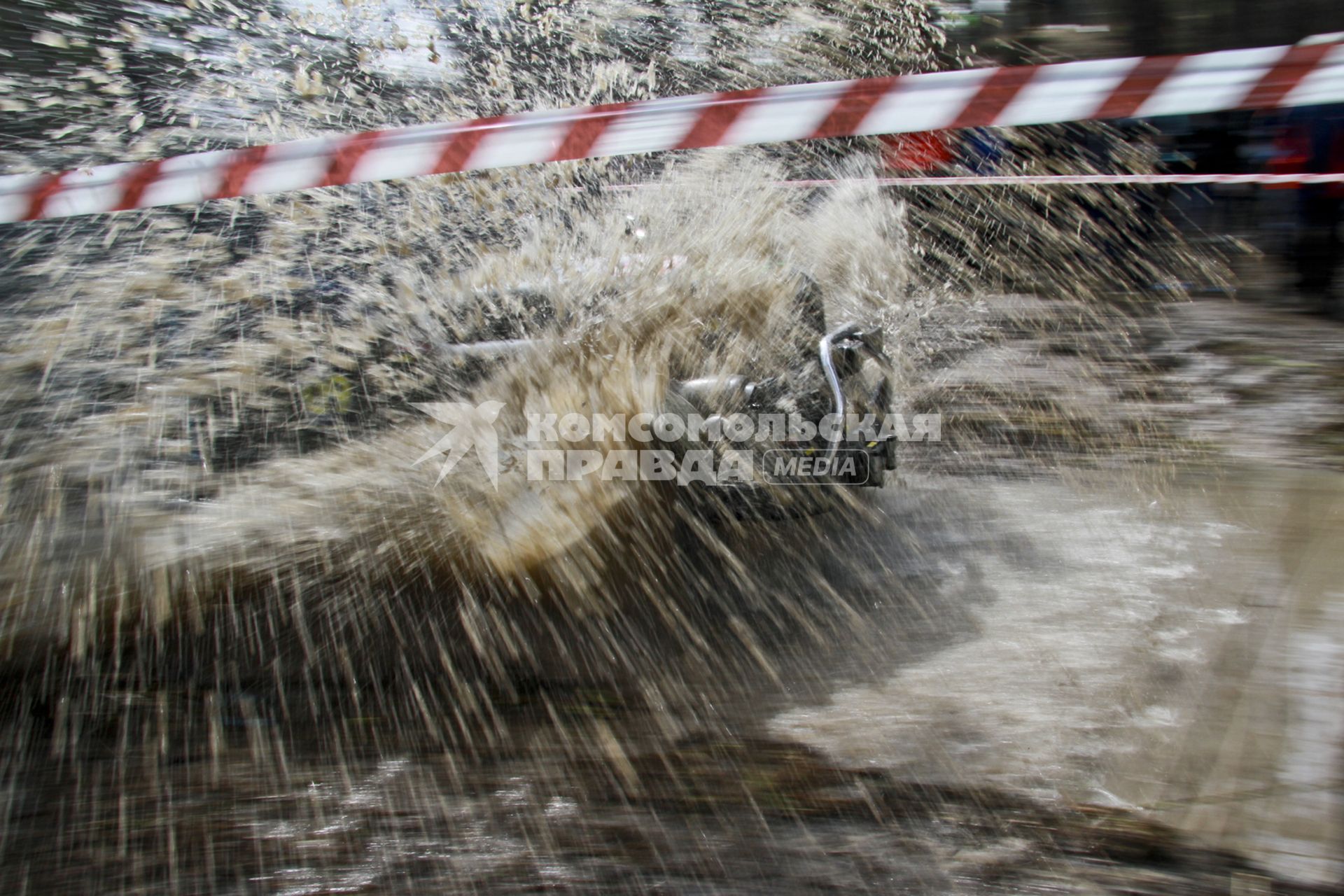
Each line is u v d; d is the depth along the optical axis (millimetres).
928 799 2174
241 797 2258
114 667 2725
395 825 2150
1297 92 2881
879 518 3758
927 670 2717
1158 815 2084
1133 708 2484
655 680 2701
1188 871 1923
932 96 2988
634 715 2547
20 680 2678
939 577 3273
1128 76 2936
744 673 2727
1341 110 5906
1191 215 6344
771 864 1991
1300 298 6105
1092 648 2797
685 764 2338
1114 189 6359
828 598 3131
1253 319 5863
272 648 2789
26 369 3070
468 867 2018
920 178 6145
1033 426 4652
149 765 2375
